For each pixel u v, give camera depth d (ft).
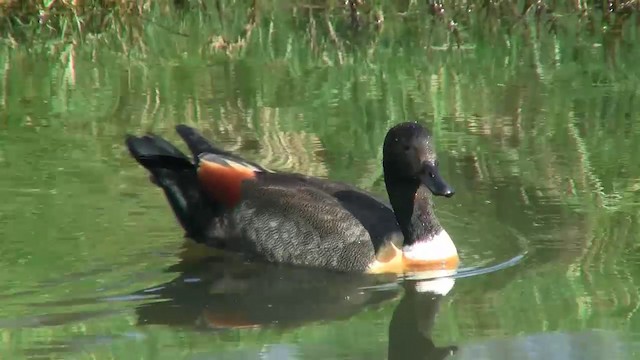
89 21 71.36
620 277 39.60
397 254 41.68
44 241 41.70
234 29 72.18
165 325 35.63
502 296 38.47
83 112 55.72
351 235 41.98
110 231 43.01
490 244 43.14
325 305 38.01
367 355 33.55
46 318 35.73
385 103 58.54
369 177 48.80
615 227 44.16
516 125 55.62
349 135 53.62
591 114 57.11
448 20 74.02
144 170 48.73
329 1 75.66
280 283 40.19
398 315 37.11
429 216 42.09
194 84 61.21
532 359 33.30
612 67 65.41
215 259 42.65
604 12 75.10
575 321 35.99
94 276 39.09
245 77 62.64
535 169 50.16
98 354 33.17
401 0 78.13
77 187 46.60
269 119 55.52
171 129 53.57
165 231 43.47
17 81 61.00
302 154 51.01
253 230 43.21
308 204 42.91
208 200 44.45
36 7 70.28
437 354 33.96
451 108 58.08
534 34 71.72
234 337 34.86
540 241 43.27
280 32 71.61
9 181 46.80
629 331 35.09
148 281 39.06
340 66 65.36
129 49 67.77
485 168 50.29
